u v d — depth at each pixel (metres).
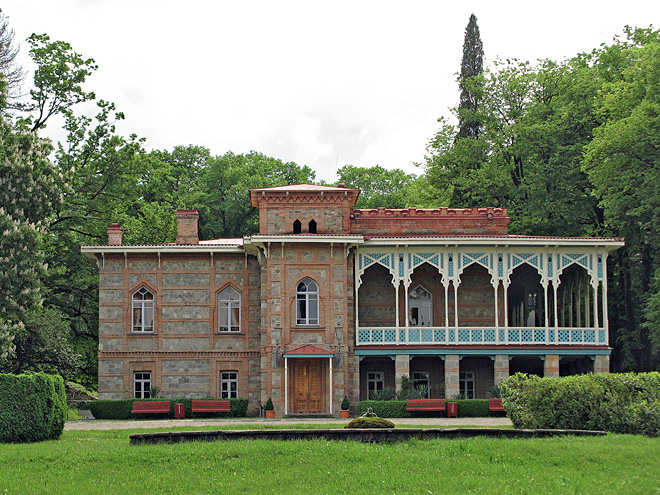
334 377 41.81
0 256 36.66
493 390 42.34
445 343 43.25
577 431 27.61
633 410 28.78
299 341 42.03
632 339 50.50
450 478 22.41
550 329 43.69
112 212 54.66
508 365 43.25
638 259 51.88
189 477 23.14
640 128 44.31
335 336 42.09
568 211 53.47
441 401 40.81
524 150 56.31
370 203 80.81
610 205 46.50
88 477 23.31
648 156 45.25
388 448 25.61
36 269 37.81
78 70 51.47
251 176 78.50
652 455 24.19
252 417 42.44
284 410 41.38
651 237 46.47
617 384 29.56
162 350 44.75
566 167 53.44
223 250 44.88
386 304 45.75
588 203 53.69
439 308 45.75
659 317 44.47
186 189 78.75
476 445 25.42
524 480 22.11
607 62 55.12
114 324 44.84
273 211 44.22
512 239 43.06
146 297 45.38
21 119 45.41
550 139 55.03
